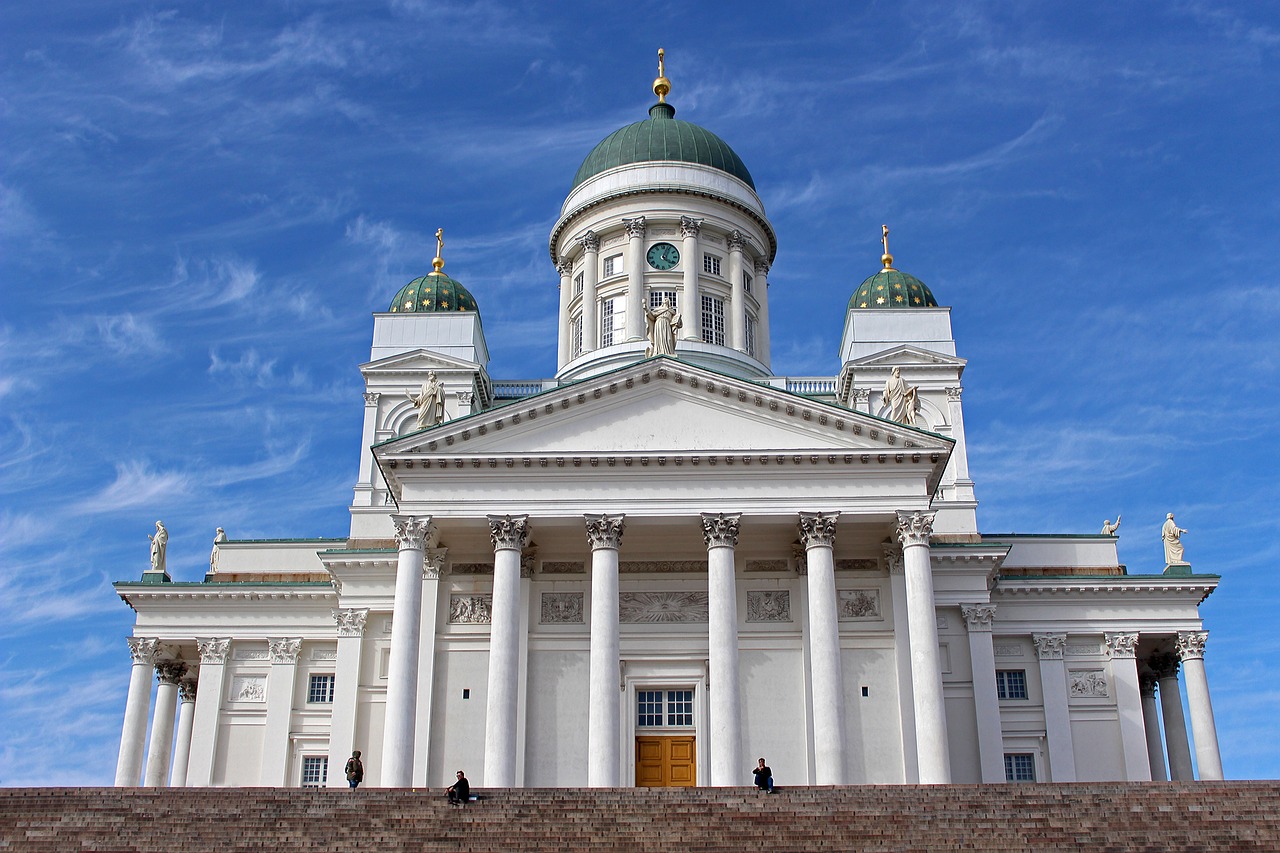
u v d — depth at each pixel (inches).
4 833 1402.6
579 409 2126.0
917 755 2001.7
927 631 1979.6
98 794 1514.5
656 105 3491.6
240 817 1457.9
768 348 3181.6
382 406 2689.5
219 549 2778.1
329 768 2308.1
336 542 2795.3
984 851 1357.0
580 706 2138.3
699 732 2134.6
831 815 1460.4
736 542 2060.8
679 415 2121.1
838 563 2224.4
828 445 2095.2
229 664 2650.1
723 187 3152.1
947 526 2581.2
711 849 1374.3
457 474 2084.2
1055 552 2691.9
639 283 3024.1
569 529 2126.0
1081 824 1422.2
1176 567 2630.4
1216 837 1371.8
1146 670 2765.7
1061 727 2502.5
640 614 2206.0
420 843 1384.1
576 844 1386.6
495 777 1918.1
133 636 2650.1
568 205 3245.6
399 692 1969.7
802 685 2137.1
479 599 2217.0
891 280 2869.1
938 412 2687.0
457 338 2765.7
